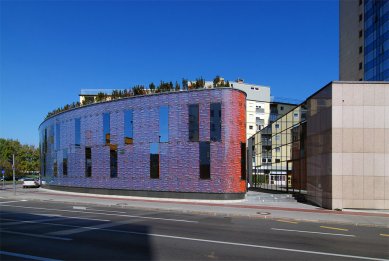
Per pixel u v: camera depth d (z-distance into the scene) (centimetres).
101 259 875
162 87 3119
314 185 2386
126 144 3006
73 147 3569
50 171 4097
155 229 1362
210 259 881
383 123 2061
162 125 2798
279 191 3391
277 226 1498
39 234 1241
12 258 886
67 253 941
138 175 2909
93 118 3334
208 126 2617
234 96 2614
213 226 1463
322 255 947
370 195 2045
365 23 6309
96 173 3253
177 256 909
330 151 2097
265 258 899
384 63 5612
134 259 875
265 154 3950
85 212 1983
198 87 2950
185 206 2217
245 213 1877
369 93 2075
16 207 2283
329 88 2130
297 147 2933
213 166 2583
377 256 950
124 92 3428
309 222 1661
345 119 2075
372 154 2056
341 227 1529
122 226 1439
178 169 2700
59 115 3859
